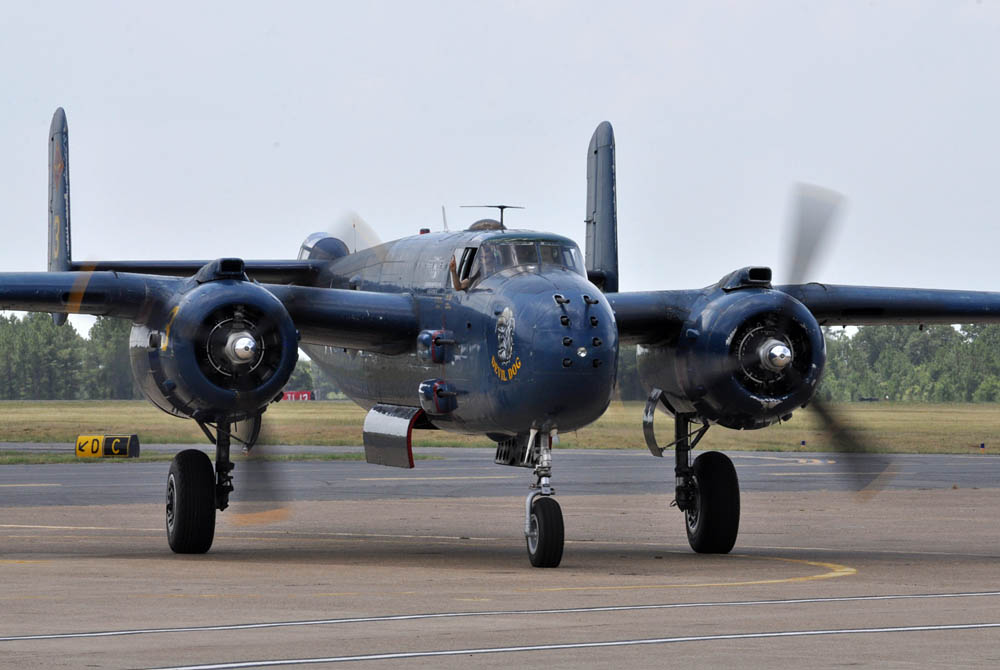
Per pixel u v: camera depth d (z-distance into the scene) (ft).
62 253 220.64
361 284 168.66
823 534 182.29
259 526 193.06
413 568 130.62
